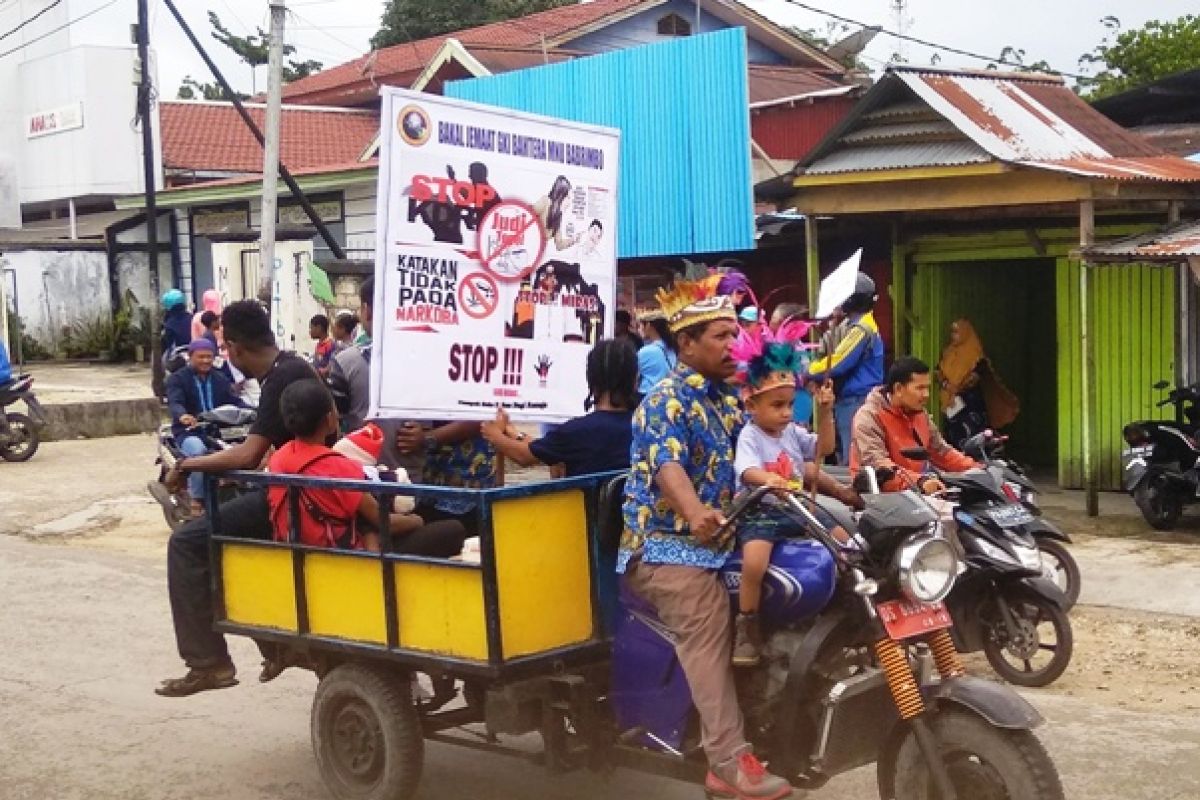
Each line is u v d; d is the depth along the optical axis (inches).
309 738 250.5
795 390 182.4
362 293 289.9
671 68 585.3
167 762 237.9
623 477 191.9
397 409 202.4
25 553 427.5
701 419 179.8
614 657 191.2
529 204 218.2
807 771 176.7
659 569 179.6
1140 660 290.2
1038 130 456.8
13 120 1279.5
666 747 185.8
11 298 1096.2
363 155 981.2
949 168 450.3
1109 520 432.8
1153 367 474.9
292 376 222.5
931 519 167.5
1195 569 360.8
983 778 167.2
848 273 175.6
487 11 1454.2
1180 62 900.6
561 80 637.9
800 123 655.1
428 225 204.7
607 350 205.5
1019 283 576.4
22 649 313.0
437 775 227.9
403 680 204.1
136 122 957.2
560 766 194.1
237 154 1155.9
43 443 695.7
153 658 304.7
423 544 203.6
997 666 277.1
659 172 594.6
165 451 415.8
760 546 173.2
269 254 617.9
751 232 562.6
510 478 343.6
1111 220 482.9
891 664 167.8
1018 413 557.6
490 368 213.6
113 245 1138.7
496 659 180.9
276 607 212.8
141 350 1124.5
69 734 253.4
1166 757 226.4
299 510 208.7
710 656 175.9
